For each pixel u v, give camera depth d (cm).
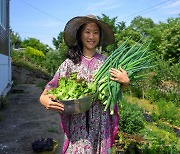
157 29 3772
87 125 252
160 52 2858
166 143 625
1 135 699
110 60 245
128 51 246
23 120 866
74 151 247
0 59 1165
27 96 1384
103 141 249
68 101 223
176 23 2952
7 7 1545
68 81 233
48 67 3061
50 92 237
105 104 247
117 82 240
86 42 256
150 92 1627
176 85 1620
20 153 575
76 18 252
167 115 1149
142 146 581
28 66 2319
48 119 880
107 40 273
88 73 253
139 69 244
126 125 721
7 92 1335
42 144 559
